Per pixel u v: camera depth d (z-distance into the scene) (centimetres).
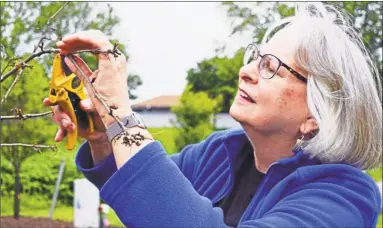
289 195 176
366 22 1273
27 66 188
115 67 152
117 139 150
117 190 144
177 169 149
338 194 172
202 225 145
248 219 186
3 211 1234
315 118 181
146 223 142
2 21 467
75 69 158
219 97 1647
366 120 183
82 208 984
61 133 170
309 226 160
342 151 182
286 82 183
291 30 188
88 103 164
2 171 1162
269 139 191
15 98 864
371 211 173
